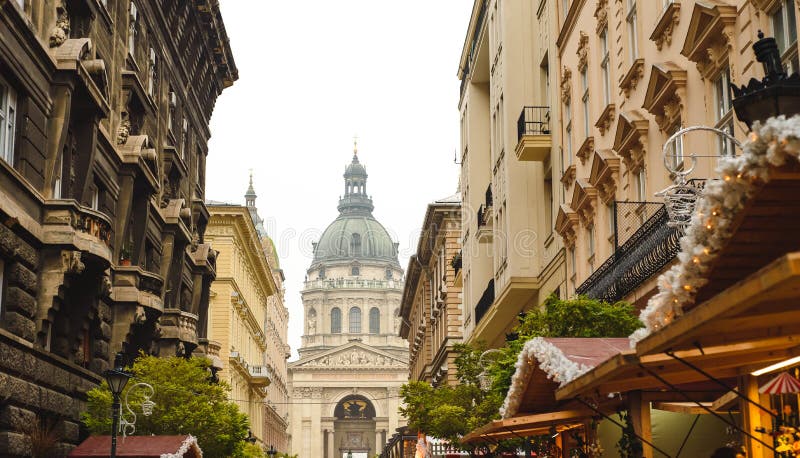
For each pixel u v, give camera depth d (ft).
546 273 121.39
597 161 92.12
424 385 141.38
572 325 75.00
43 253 79.87
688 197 51.93
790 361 32.24
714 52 63.46
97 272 87.45
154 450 84.74
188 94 148.05
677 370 33.55
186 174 145.69
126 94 108.17
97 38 96.94
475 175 177.88
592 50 99.55
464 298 192.03
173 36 133.80
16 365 73.05
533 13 133.90
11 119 76.02
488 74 177.68
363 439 646.33
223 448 108.17
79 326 89.15
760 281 20.63
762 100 31.58
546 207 127.65
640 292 77.15
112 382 79.15
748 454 35.17
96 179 98.07
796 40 52.13
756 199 24.79
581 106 105.40
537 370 44.78
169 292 130.82
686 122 69.82
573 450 54.95
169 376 104.17
